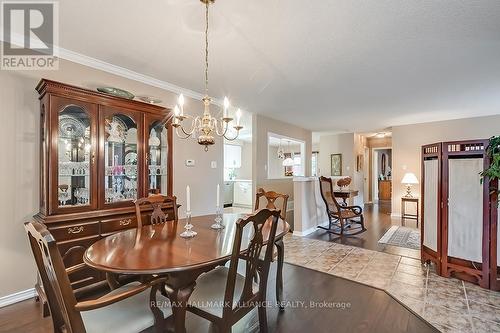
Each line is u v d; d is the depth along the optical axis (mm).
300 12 1873
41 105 2299
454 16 1919
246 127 6648
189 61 2725
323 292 2430
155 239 1730
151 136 3002
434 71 2971
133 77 3074
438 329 1843
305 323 1943
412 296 2328
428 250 3018
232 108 4684
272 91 3715
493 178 2416
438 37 2225
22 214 2268
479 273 2510
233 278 1350
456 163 2691
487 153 2465
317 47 2412
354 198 7160
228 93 3814
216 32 2156
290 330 1857
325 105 4496
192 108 3818
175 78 3215
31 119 2322
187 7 1824
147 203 2760
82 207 2299
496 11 1854
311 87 3537
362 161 8320
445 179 2756
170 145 3131
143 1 1759
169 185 3098
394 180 6289
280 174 8930
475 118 5258
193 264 1281
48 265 1126
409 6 1804
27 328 1872
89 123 2381
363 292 2424
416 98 4051
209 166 4047
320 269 2982
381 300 2273
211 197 4062
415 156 5984
